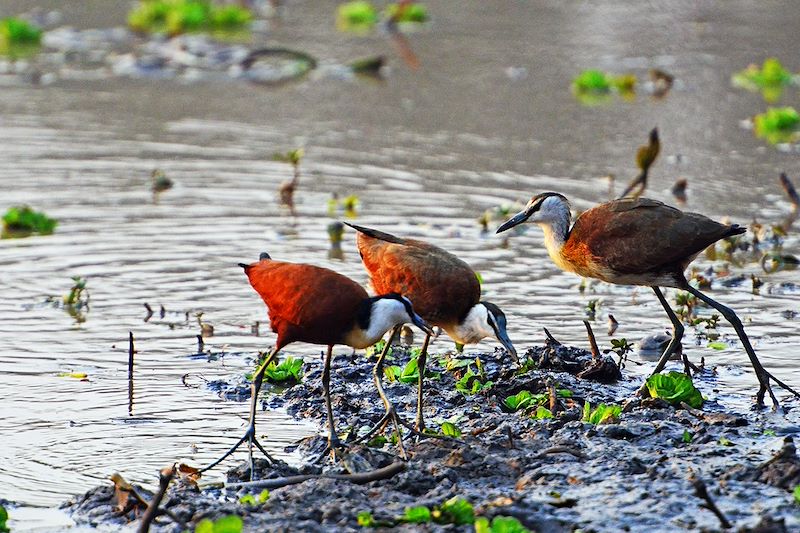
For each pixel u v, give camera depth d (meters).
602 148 21.12
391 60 28.11
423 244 11.37
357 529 8.53
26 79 26.20
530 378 11.77
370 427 10.87
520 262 15.95
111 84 25.91
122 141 21.53
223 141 21.69
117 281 15.04
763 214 17.56
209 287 14.85
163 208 18.02
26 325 13.53
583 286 14.97
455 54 28.61
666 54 28.38
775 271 15.59
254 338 13.28
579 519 8.69
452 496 9.05
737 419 10.62
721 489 9.09
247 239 16.66
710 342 13.07
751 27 31.12
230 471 9.86
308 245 16.34
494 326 10.77
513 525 8.16
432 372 12.11
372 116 23.39
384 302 10.12
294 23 32.50
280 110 23.89
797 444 10.18
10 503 9.36
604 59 27.94
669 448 10.01
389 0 35.22
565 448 9.81
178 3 32.09
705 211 17.61
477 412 11.04
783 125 22.02
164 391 11.77
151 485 9.66
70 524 8.97
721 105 24.11
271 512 8.79
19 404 11.41
